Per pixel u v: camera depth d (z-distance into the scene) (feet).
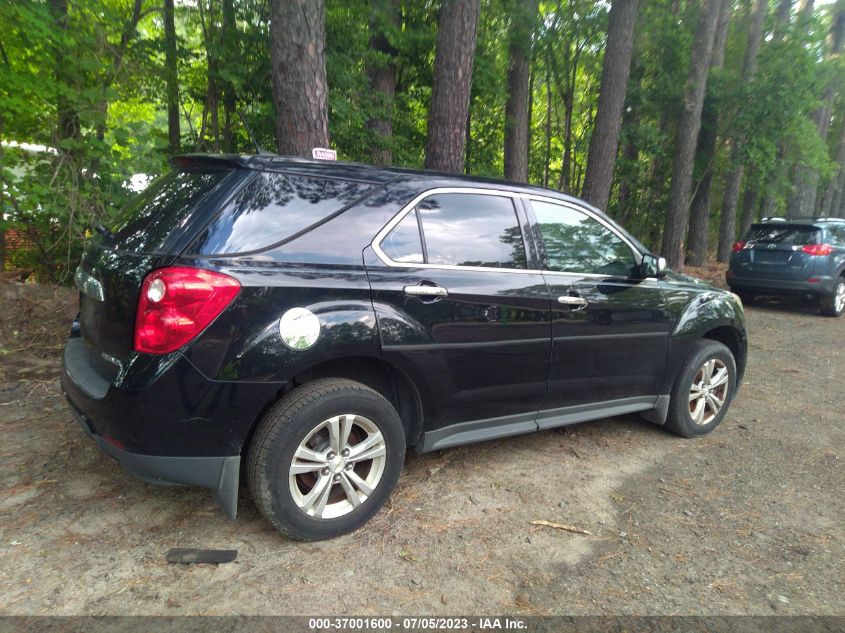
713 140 48.32
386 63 27.50
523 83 37.35
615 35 34.17
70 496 9.95
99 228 10.40
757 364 22.02
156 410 7.79
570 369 11.77
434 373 9.86
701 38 40.75
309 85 18.12
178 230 8.20
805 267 32.24
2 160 20.26
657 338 13.12
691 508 10.89
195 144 26.86
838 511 10.98
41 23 19.21
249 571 8.32
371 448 9.34
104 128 21.68
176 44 24.56
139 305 7.86
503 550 9.24
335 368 9.52
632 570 8.91
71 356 9.73
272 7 17.87
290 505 8.61
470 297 10.17
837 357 23.53
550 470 12.15
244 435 8.30
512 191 11.39
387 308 9.25
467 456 12.58
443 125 24.49
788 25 45.52
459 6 23.48
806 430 15.15
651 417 14.25
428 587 8.25
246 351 8.04
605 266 12.51
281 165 9.04
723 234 55.16
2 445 11.59
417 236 9.93
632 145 46.47
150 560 8.43
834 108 74.18
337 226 9.14
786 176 55.16
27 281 22.48
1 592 7.58
